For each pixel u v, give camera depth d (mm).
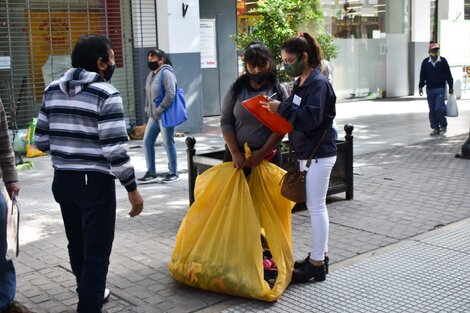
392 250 5594
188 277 4676
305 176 4652
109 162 3930
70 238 4320
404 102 19500
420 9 21312
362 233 6121
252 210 4574
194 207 4781
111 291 4770
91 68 4043
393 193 7727
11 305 4172
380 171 9086
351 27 19797
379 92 20844
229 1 15938
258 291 4449
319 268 4832
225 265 4527
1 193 4055
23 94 12484
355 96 20219
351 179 7391
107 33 13078
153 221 6762
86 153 3967
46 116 4152
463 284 4766
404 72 21484
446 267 5141
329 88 4500
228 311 4383
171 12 12883
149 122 8672
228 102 4926
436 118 12383
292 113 4383
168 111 8398
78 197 4008
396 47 21125
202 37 15570
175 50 13016
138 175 9258
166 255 5613
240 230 4555
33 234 6414
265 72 4789
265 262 4828
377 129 13602
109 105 3883
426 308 4344
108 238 4094
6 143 4199
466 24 22578
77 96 3945
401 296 4562
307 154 4625
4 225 4012
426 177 8602
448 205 7105
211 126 14375
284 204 4812
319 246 4789
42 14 12641
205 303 4523
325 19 18938
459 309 4312
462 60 22656
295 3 8727
